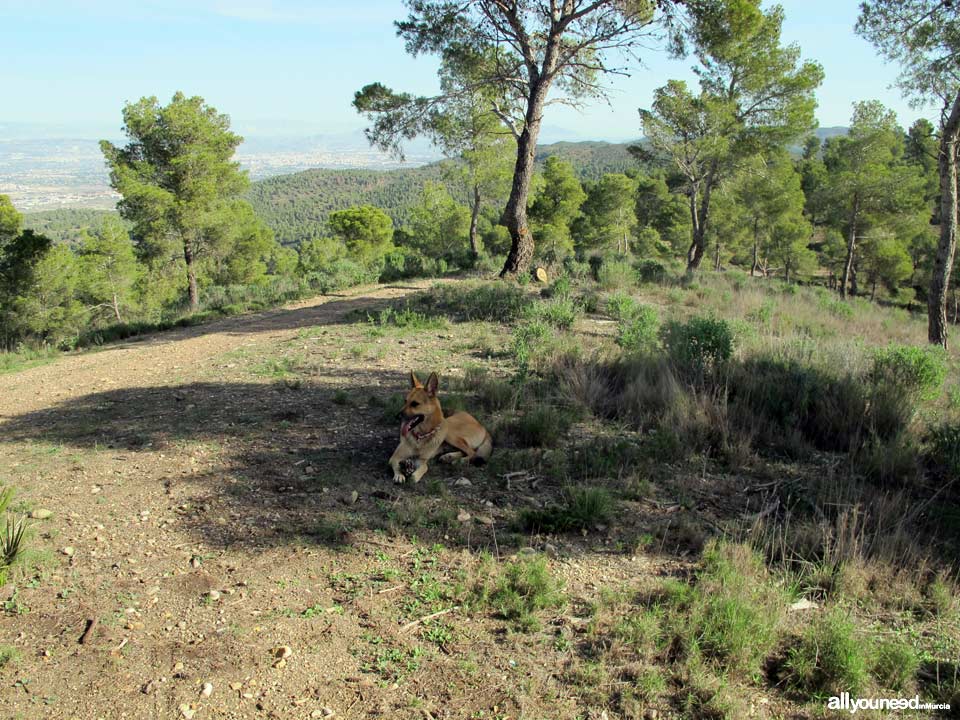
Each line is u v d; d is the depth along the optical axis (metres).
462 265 26.44
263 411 7.08
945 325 13.92
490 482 5.24
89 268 29.05
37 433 6.68
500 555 4.12
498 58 18.38
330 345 10.75
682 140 26.08
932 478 5.65
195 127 27.42
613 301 13.66
